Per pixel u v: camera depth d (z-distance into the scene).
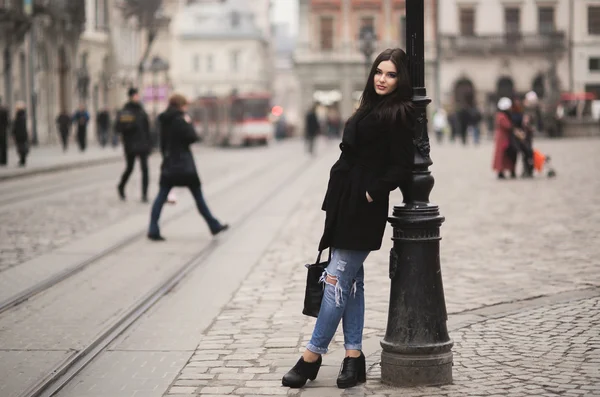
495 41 74.94
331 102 79.75
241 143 60.19
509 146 24.36
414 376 6.37
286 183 25.27
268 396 6.32
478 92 75.44
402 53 6.38
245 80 112.06
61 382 6.74
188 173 13.84
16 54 46.97
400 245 6.42
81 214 17.50
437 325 6.41
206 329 8.33
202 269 11.50
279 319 8.62
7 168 29.55
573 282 9.89
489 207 17.45
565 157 33.97
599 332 7.64
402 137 6.26
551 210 16.67
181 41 111.88
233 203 19.64
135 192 22.27
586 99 67.56
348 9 79.06
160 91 47.38
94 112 59.56
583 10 74.75
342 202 6.38
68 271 11.31
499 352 7.15
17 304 9.54
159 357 7.41
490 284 9.93
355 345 6.56
